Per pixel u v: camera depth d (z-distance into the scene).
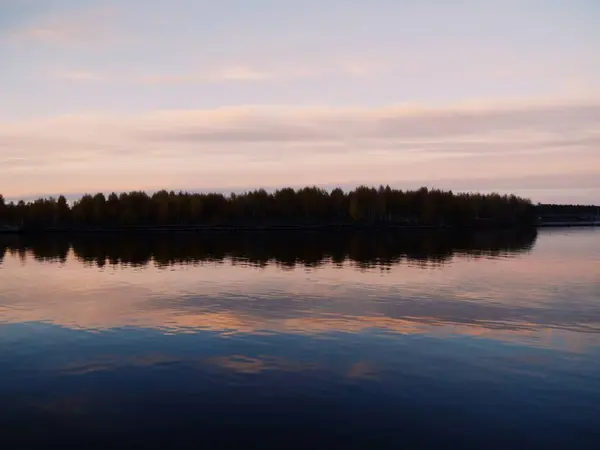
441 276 46.19
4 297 35.41
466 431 14.03
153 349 21.58
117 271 51.41
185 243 96.06
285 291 37.62
